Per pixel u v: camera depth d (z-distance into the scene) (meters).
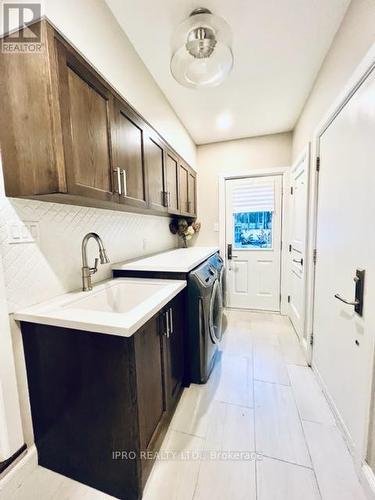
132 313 1.05
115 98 1.32
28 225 1.13
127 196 1.47
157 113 2.03
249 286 3.36
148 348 1.12
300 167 2.43
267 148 3.11
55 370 1.07
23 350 1.11
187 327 1.74
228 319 3.03
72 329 1.00
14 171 1.00
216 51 1.49
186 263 1.83
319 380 1.76
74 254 1.43
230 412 1.52
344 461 1.19
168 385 1.40
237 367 2.00
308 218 2.10
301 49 1.63
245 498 1.02
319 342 1.79
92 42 1.23
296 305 2.62
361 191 1.14
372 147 1.04
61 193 0.96
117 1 1.29
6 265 1.04
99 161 1.19
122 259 1.96
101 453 1.05
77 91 1.04
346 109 1.32
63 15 1.04
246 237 3.32
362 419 1.09
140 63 1.72
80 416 1.06
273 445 1.28
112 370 0.97
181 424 1.42
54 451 1.14
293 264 2.80
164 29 1.46
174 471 1.14
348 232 1.29
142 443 1.05
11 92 0.96
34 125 0.94
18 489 1.08
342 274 1.37
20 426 1.10
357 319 1.17
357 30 1.19
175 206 2.43
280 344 2.38
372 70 1.04
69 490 1.08
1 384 1.02
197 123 2.76
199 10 1.33
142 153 1.67
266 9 1.33
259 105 2.37
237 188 3.30
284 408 1.54
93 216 1.60
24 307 1.12
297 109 2.44
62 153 0.95
